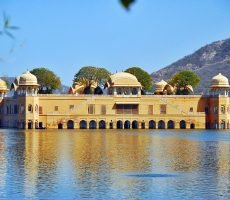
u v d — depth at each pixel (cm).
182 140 10362
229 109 17612
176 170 5288
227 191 4134
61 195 3984
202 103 17762
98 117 17088
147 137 11475
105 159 6309
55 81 19762
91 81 19600
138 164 5784
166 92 19988
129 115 17162
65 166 5578
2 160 6153
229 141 10106
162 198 3884
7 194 4012
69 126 17175
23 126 16988
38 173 5028
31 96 16838
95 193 4056
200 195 3984
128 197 3894
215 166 5631
